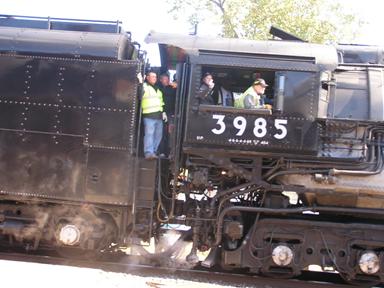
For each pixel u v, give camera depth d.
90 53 7.75
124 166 7.65
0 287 5.98
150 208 7.81
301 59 7.47
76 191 7.71
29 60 7.84
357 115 7.42
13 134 7.82
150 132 7.85
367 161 7.44
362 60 8.11
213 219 7.75
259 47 7.61
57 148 7.75
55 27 8.36
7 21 8.44
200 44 7.66
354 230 7.64
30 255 8.27
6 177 7.81
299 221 7.66
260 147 7.36
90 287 6.36
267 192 7.85
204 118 7.43
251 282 7.77
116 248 8.45
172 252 8.16
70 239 7.84
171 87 8.41
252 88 7.43
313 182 7.54
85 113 7.72
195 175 7.64
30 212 8.14
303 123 7.33
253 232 7.73
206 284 7.36
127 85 7.67
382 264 7.62
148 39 7.72
